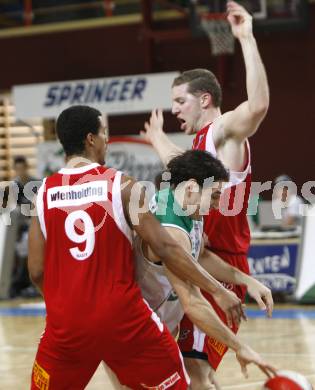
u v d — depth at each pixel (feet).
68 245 26.76
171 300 29.76
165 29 112.57
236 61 106.83
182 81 33.47
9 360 53.67
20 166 89.56
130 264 26.78
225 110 106.93
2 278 89.30
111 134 113.29
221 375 47.34
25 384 45.91
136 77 100.83
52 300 26.89
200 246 29.60
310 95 104.94
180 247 26.25
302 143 105.29
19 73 118.11
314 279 77.41
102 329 26.09
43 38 116.78
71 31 115.55
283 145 106.11
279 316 71.00
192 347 31.24
